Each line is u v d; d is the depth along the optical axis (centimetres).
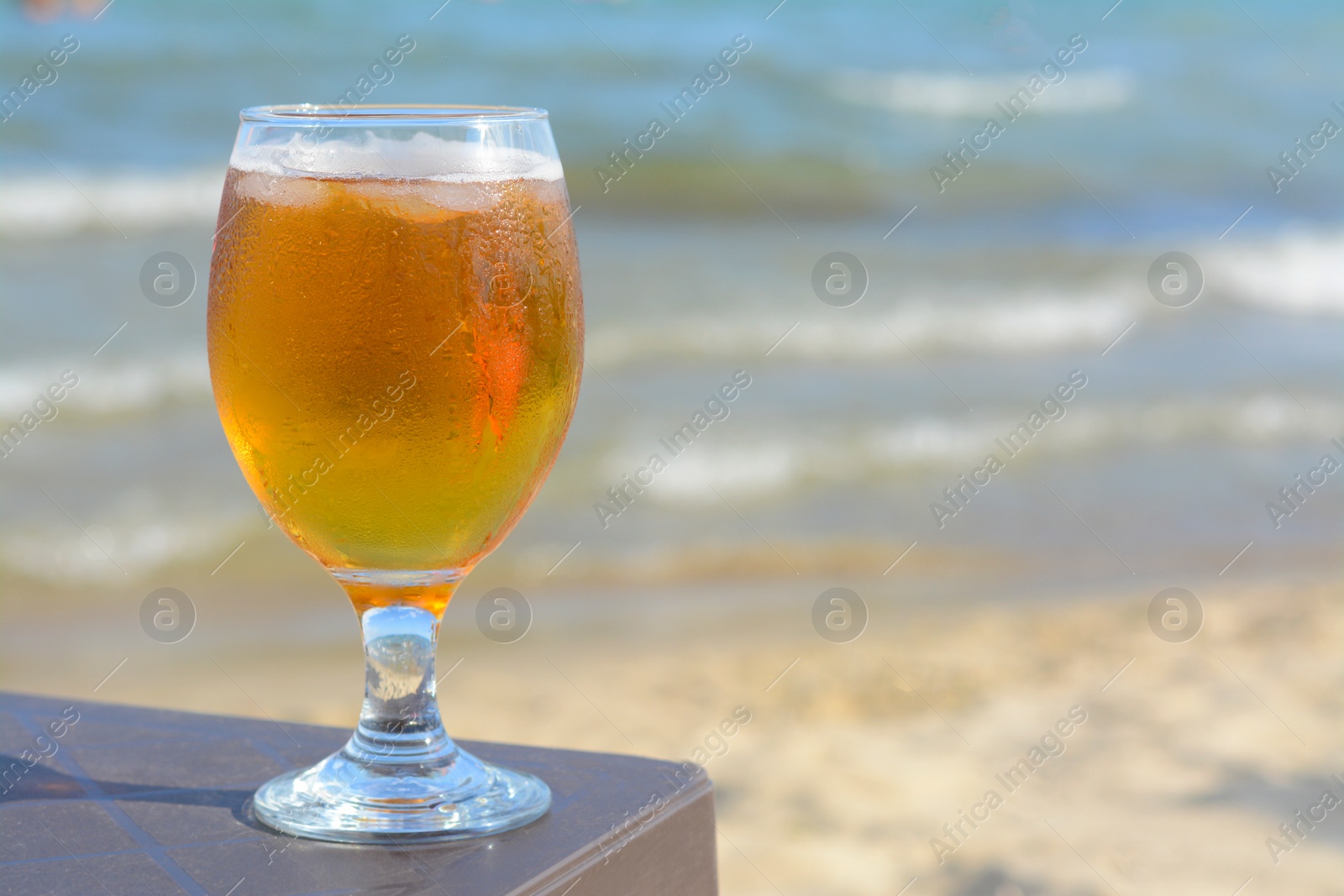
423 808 116
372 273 107
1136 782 549
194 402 951
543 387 115
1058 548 826
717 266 1417
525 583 765
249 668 653
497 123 115
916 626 716
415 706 124
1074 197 1928
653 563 792
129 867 108
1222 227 1738
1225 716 609
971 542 832
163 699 614
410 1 2488
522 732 589
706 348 1142
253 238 111
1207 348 1215
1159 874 473
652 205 1781
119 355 1009
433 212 109
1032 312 1305
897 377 1099
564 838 114
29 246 1304
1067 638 700
